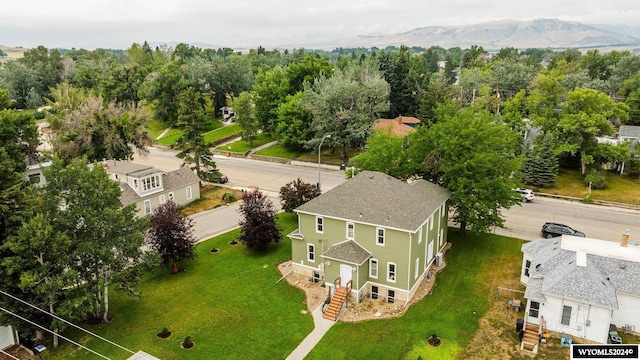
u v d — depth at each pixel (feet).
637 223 155.63
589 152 197.47
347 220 107.76
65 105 232.53
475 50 561.84
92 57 618.03
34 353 89.97
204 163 204.13
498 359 85.76
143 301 108.78
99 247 93.15
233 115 353.72
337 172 223.10
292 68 274.16
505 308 102.89
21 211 85.35
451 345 90.02
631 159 202.39
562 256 101.96
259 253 134.62
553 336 92.48
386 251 104.78
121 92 345.51
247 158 258.98
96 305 98.17
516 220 158.40
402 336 93.09
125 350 90.27
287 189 159.43
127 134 215.31
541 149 190.08
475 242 139.23
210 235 150.30
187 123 196.03
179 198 179.93
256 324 98.78
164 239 119.14
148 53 483.10
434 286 113.09
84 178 92.73
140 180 163.73
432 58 652.48
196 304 107.24
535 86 229.45
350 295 106.73
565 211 168.04
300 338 93.61
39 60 483.92
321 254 109.09
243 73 360.48
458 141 129.70
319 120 219.82
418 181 129.70
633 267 96.32
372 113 225.76
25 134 162.61
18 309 84.99
